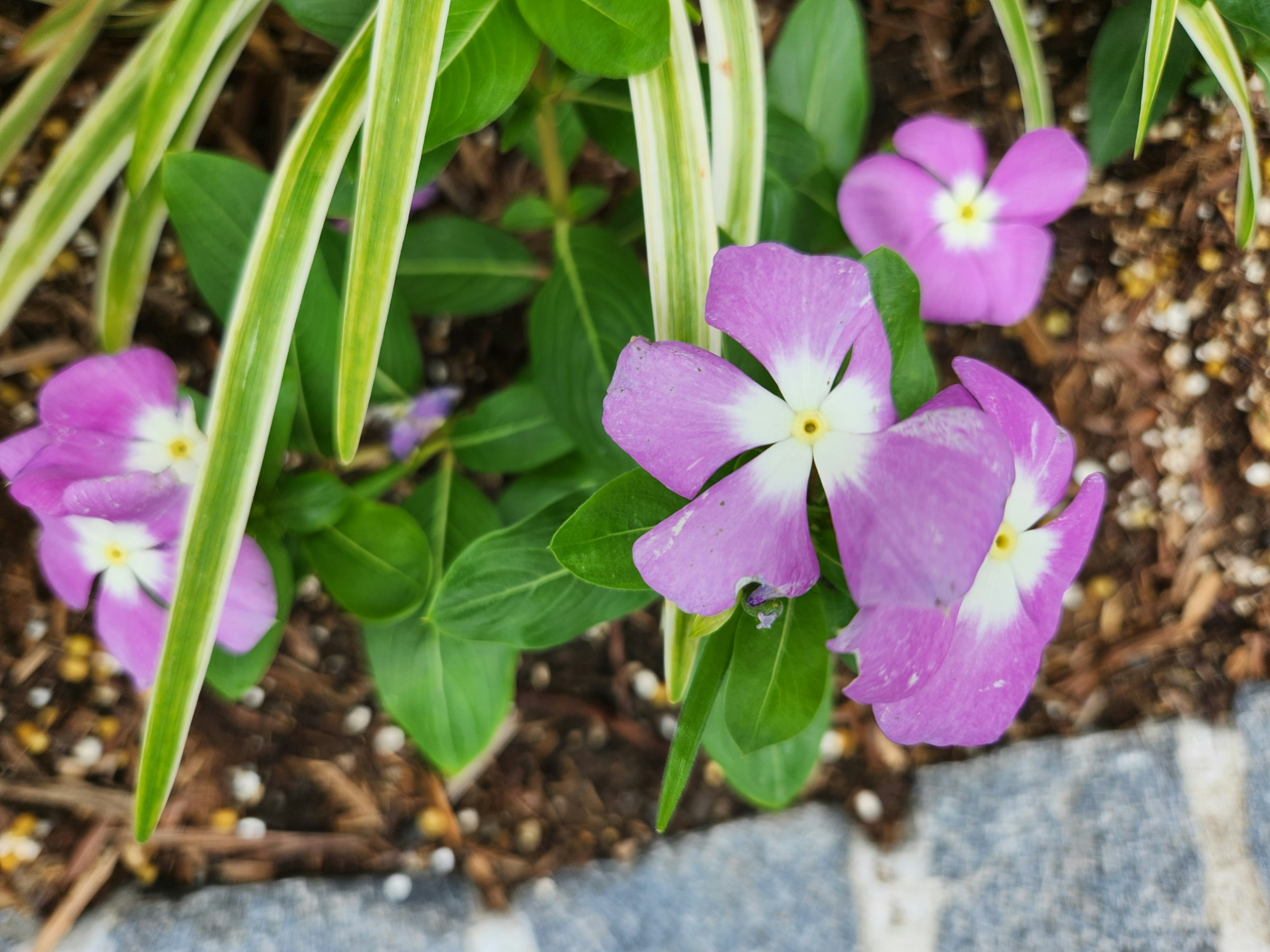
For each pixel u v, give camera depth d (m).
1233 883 0.38
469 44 0.30
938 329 0.39
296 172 0.30
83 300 0.37
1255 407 0.39
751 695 0.29
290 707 0.38
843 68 0.35
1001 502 0.27
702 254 0.31
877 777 0.39
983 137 0.39
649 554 0.27
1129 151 0.38
